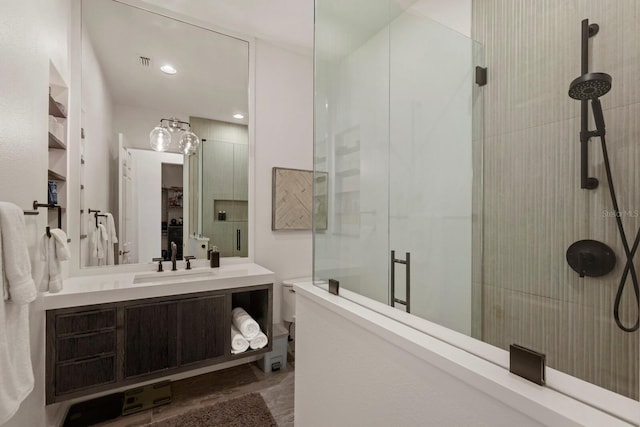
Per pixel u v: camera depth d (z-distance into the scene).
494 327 0.73
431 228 1.02
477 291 0.81
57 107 1.68
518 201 0.74
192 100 2.39
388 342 0.80
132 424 1.71
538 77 0.73
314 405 1.15
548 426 0.46
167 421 1.74
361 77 1.41
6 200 1.07
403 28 1.31
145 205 2.24
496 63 0.87
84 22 1.99
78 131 1.98
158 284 1.80
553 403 0.47
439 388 0.65
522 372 0.55
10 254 0.96
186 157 2.38
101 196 2.08
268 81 2.66
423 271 1.00
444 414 0.64
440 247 0.97
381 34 1.38
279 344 2.37
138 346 1.73
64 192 1.82
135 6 2.14
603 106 0.57
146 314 1.76
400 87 1.29
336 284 1.15
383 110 1.35
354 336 0.94
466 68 0.98
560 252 0.62
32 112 1.29
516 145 0.77
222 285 2.02
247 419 1.76
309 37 2.58
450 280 0.90
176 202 2.35
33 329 1.37
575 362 0.56
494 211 0.81
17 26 1.14
